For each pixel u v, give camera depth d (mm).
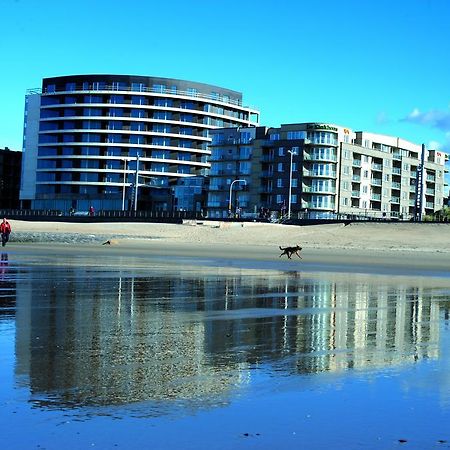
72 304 14336
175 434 5539
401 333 11383
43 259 31422
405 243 61000
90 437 5414
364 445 5359
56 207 160875
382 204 141750
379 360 8805
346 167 132125
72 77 161500
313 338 10648
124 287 18609
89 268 26062
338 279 23984
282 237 68750
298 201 128750
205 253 44281
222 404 6449
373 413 6223
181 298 16234
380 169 141500
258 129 138000
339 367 8289
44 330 10703
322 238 66250
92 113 158875
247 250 51500
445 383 7430
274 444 5355
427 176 156750
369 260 40375
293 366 8312
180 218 100812
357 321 12852
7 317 12094
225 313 13609
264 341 10242
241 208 135875
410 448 5309
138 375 7598
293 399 6676
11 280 19953
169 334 10695
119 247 50094
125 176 153875
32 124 167500
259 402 6547
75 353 8820
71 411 6086
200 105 164375
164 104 160125
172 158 160875
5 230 47906
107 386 7031
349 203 133125
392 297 17734
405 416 6137
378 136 144875
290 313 13859
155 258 35750
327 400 6652
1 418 5832
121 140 158500
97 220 105750
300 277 24562
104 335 10383
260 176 134375
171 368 8039
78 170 158750
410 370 8148
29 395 6578
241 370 8016
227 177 140750
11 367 7840
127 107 157500
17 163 186000
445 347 9969
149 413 6094
